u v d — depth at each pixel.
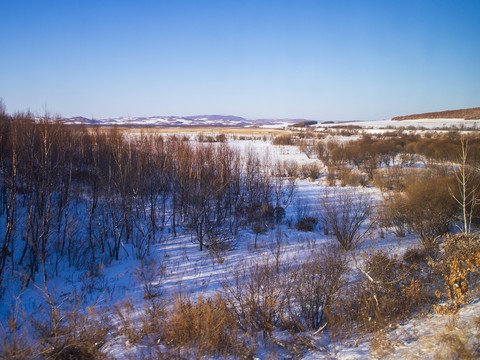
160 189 20.50
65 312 7.98
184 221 17.66
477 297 6.41
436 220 12.28
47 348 5.99
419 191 13.44
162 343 6.25
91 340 6.20
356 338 5.89
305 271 8.28
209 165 20.22
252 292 7.02
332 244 12.43
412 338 5.32
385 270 7.93
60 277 10.99
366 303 6.64
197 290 9.54
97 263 12.27
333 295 7.07
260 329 6.52
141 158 18.83
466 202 12.71
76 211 16.06
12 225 10.50
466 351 4.46
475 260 7.12
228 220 18.17
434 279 7.81
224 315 6.45
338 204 18.78
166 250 14.09
